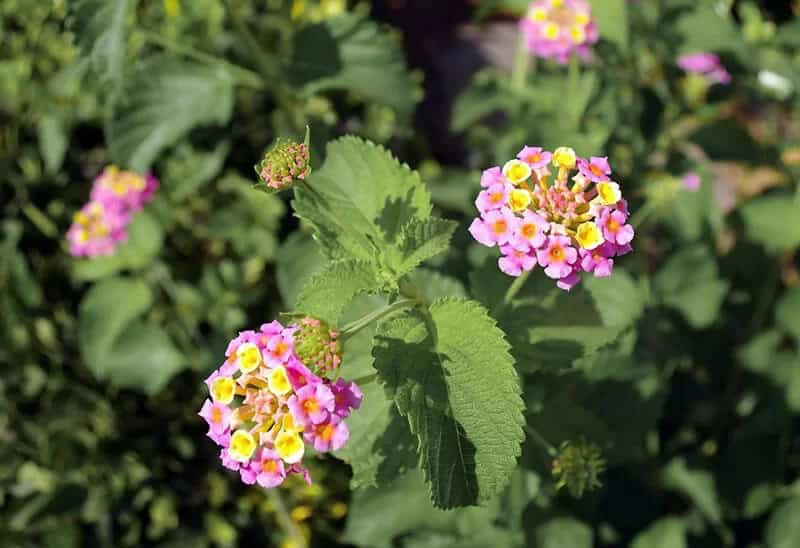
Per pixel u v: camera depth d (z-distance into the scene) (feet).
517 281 0.73
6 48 1.44
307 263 1.03
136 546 1.34
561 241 0.63
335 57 1.11
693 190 1.32
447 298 0.64
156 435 1.39
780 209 1.26
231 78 1.10
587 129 1.24
